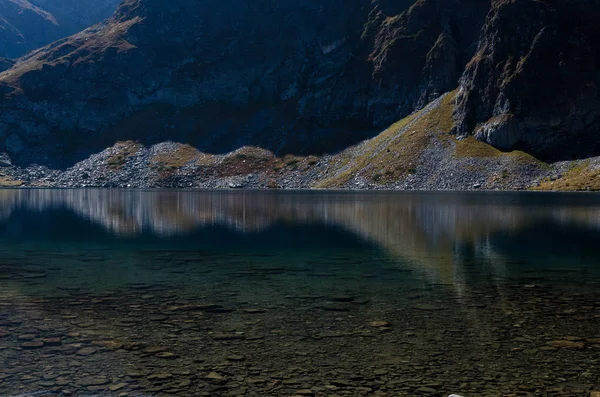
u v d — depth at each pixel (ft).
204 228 203.00
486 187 587.27
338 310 75.82
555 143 649.61
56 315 72.59
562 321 69.62
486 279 99.55
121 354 57.00
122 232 189.26
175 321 69.82
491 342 61.05
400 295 85.71
